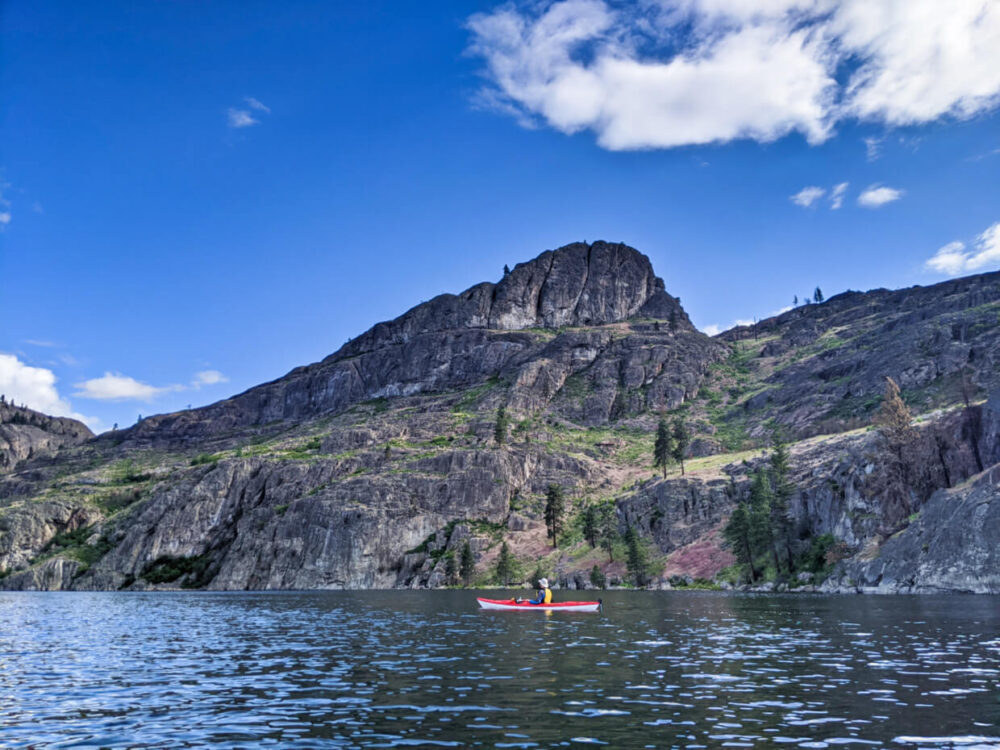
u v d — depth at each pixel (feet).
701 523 435.94
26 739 67.31
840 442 419.74
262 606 299.58
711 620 183.73
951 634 139.95
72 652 140.77
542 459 632.79
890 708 74.79
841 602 244.01
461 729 68.28
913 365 591.37
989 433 314.96
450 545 538.06
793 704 77.56
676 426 557.74
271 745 63.41
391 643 146.51
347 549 550.77
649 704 78.79
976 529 267.18
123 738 67.26
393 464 633.20
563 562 470.39
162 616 247.09
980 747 59.57
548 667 108.06
